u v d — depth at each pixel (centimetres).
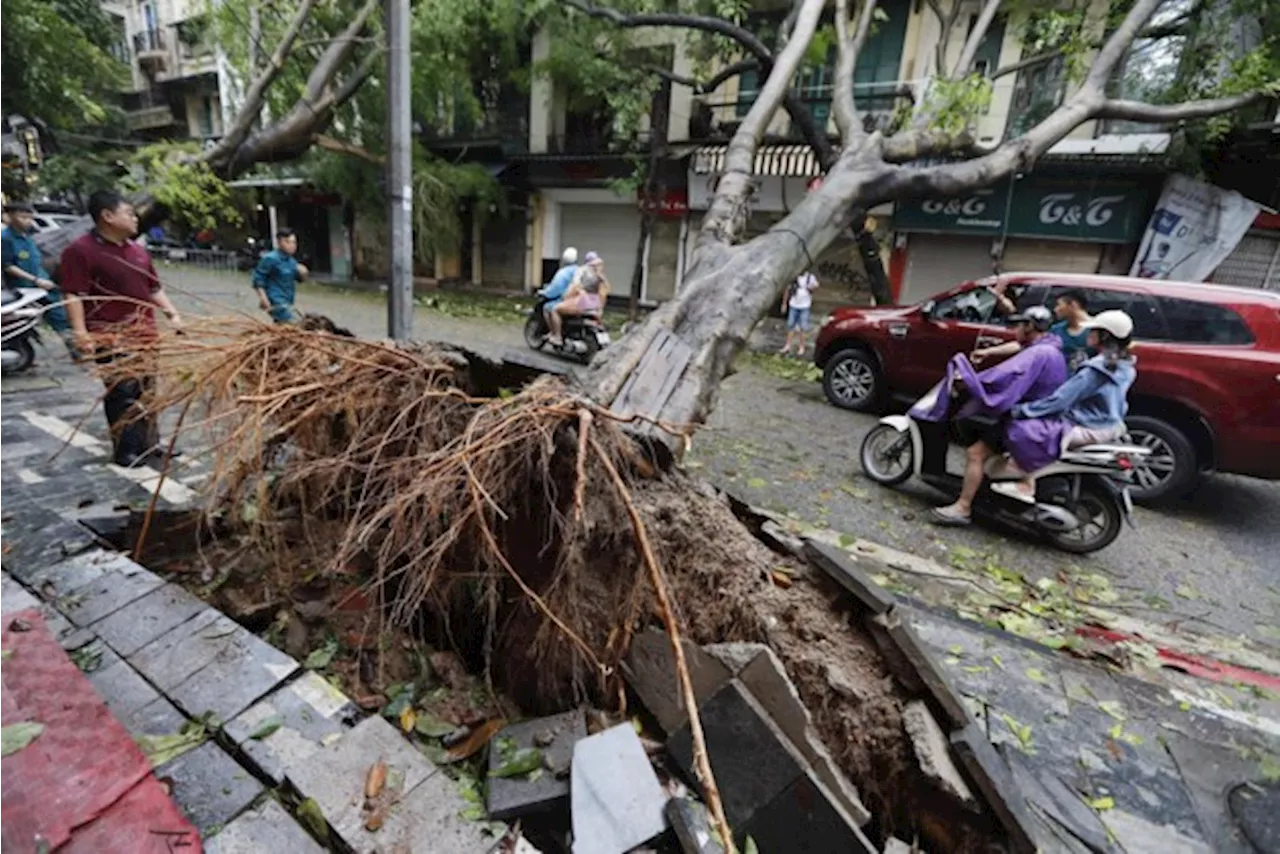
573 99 1462
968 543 417
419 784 167
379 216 1473
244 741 175
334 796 160
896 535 422
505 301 1528
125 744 154
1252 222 880
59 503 329
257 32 815
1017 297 587
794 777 171
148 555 286
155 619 222
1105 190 974
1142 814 210
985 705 258
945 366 632
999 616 329
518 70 1340
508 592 234
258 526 282
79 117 1570
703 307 382
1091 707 261
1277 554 427
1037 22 816
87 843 130
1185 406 479
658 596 170
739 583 214
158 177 759
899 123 742
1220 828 206
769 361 987
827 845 167
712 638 209
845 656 206
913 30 1112
